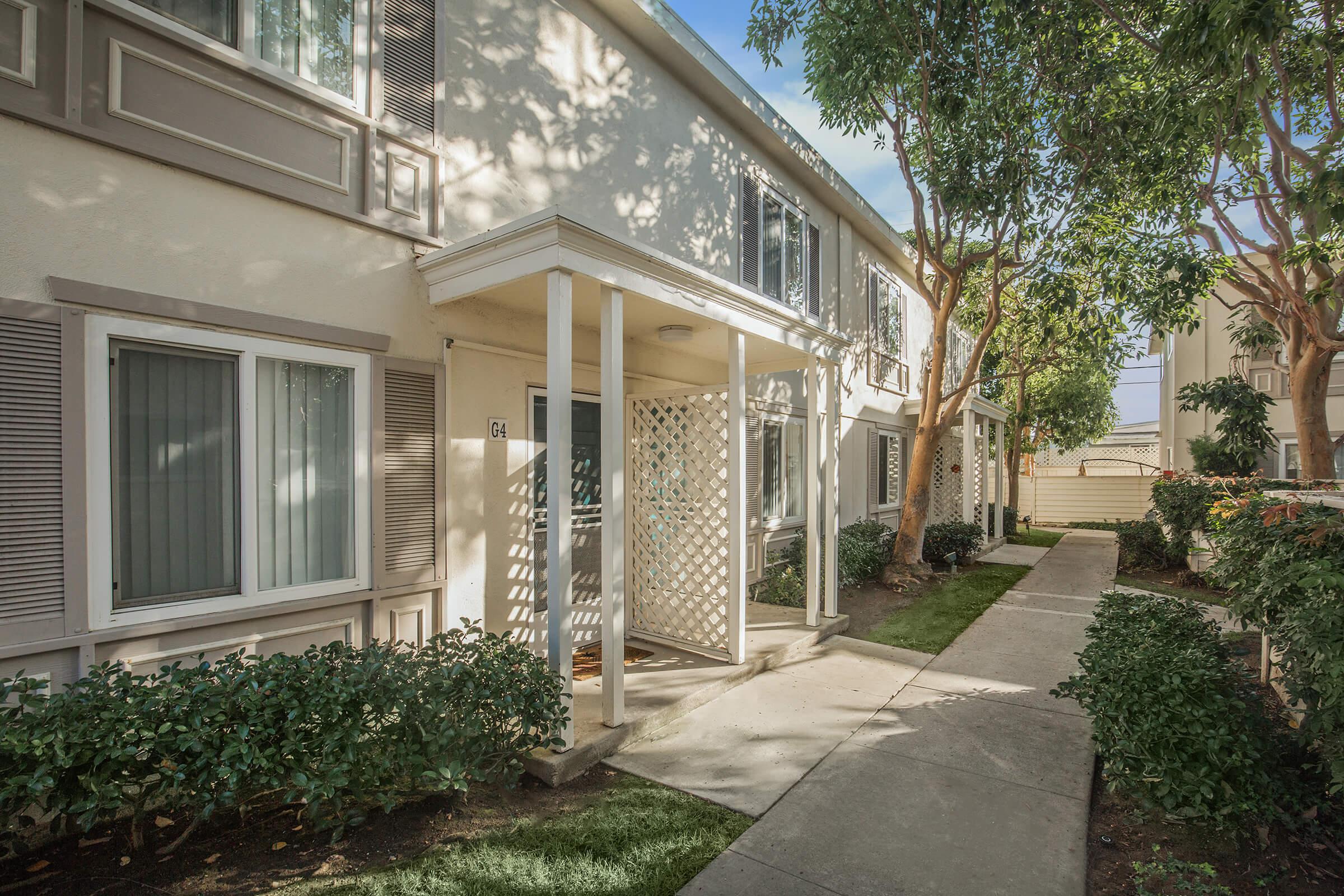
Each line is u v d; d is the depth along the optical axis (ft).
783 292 27.55
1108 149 23.31
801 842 9.24
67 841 8.79
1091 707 10.89
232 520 11.12
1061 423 57.47
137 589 10.07
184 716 7.98
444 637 10.59
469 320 14.48
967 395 39.40
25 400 8.88
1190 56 13.80
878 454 38.32
